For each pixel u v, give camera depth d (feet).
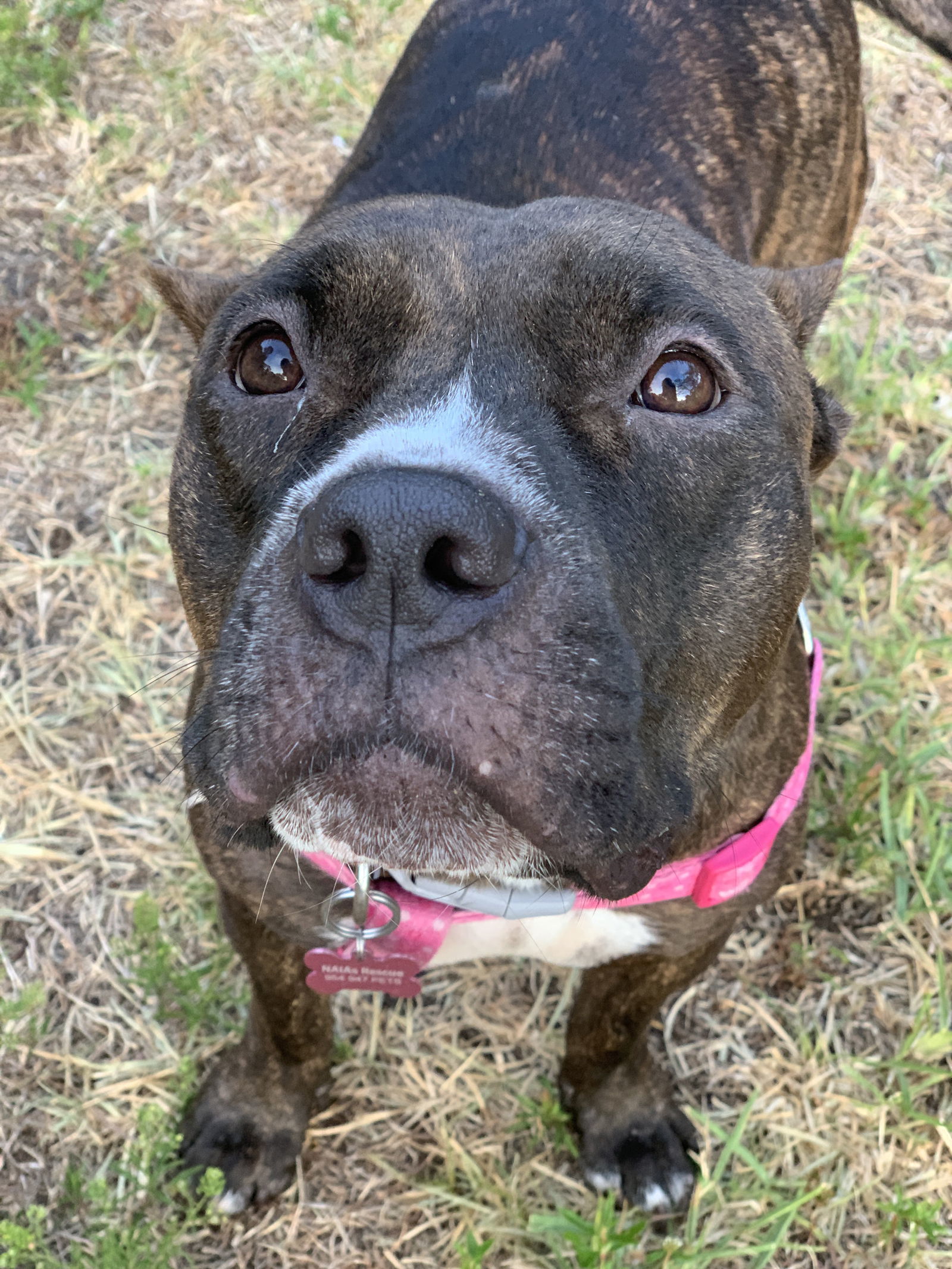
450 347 1.04
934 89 3.17
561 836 0.93
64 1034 1.74
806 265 2.20
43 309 2.52
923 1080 1.74
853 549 2.25
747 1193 1.64
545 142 1.70
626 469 1.03
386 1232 1.62
